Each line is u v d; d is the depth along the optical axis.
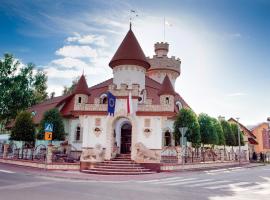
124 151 26.19
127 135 26.53
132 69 27.91
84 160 22.30
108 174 20.17
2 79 44.72
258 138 63.34
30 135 29.42
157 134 23.33
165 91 24.22
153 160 22.34
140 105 24.17
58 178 17.03
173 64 39.72
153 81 35.50
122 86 24.39
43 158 25.56
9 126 41.19
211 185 14.23
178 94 37.28
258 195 11.34
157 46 41.72
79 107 25.03
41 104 41.28
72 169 22.44
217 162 30.03
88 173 20.64
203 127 33.03
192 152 27.23
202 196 10.68
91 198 9.72
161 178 17.77
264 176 20.00
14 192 10.60
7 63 45.62
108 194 10.72
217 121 38.44
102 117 24.48
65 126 33.50
